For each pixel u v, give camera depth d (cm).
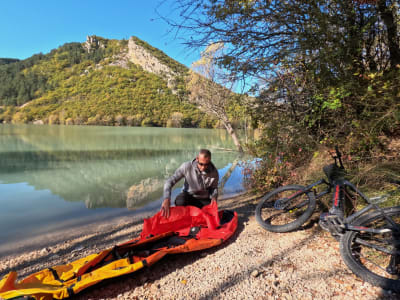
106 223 441
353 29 421
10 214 495
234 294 215
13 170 1016
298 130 549
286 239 306
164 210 323
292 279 229
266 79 566
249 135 973
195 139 2819
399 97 333
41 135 3612
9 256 324
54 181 818
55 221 456
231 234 321
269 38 460
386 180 336
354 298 198
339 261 247
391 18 418
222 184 724
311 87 500
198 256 281
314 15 398
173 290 224
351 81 394
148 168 1055
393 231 217
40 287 208
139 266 235
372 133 402
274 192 368
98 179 842
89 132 4553
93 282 213
